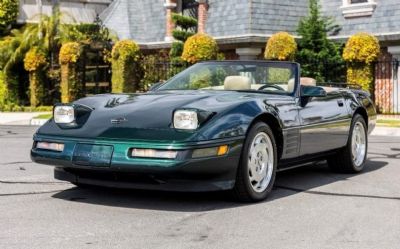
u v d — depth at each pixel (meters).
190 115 5.12
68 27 23.83
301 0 21.98
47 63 23.64
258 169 5.75
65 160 5.31
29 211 5.27
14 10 27.45
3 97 24.27
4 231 4.59
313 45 19.66
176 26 23.61
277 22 21.03
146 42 24.52
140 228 4.70
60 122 5.64
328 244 4.32
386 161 8.97
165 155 4.97
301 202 5.78
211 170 5.16
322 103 6.86
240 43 20.48
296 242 4.36
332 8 21.38
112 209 5.36
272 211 5.36
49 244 4.24
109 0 29.42
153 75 21.17
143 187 5.26
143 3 25.91
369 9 19.98
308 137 6.51
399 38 18.48
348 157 7.51
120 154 5.09
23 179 6.97
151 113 5.40
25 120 18.61
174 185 5.19
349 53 17.98
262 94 6.30
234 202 5.70
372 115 8.16
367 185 6.79
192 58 19.19
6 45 24.25
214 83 6.64
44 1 28.08
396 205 5.68
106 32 23.59
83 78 22.39
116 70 20.81
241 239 4.42
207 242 4.33
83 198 5.82
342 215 5.24
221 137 5.19
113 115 5.48
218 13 21.84
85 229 4.66
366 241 4.41
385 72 19.28
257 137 5.67
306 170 7.96
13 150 10.51
